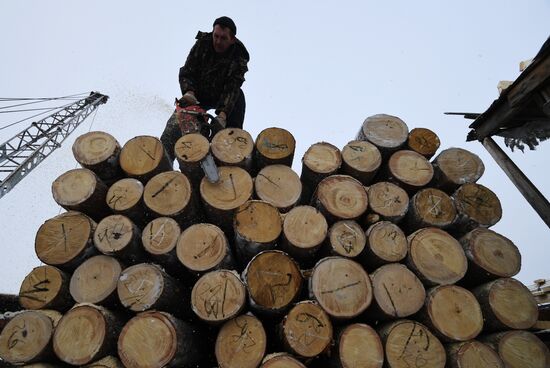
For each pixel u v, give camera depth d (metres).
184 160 2.98
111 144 3.08
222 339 2.25
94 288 2.51
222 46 4.10
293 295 2.30
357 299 2.34
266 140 3.14
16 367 2.57
